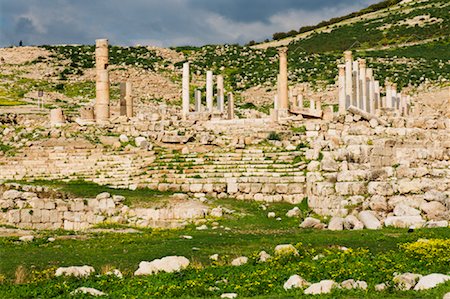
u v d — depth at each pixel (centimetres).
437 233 2797
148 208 3650
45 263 2356
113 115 6944
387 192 3431
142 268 2214
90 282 2056
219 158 4338
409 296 1758
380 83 10606
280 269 2131
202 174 4181
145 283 2028
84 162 4534
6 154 4666
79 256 2484
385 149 3825
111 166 4462
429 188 3422
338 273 2002
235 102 9644
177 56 13612
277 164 4162
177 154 4497
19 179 4422
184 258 2294
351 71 6038
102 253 2548
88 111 5609
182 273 2130
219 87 7169
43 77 10612
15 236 3036
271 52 13962
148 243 2798
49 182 4341
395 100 7906
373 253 2364
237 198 4016
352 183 3512
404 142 3947
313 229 3216
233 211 3694
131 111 6088
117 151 4625
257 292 1878
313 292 1836
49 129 5078
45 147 4694
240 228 3331
